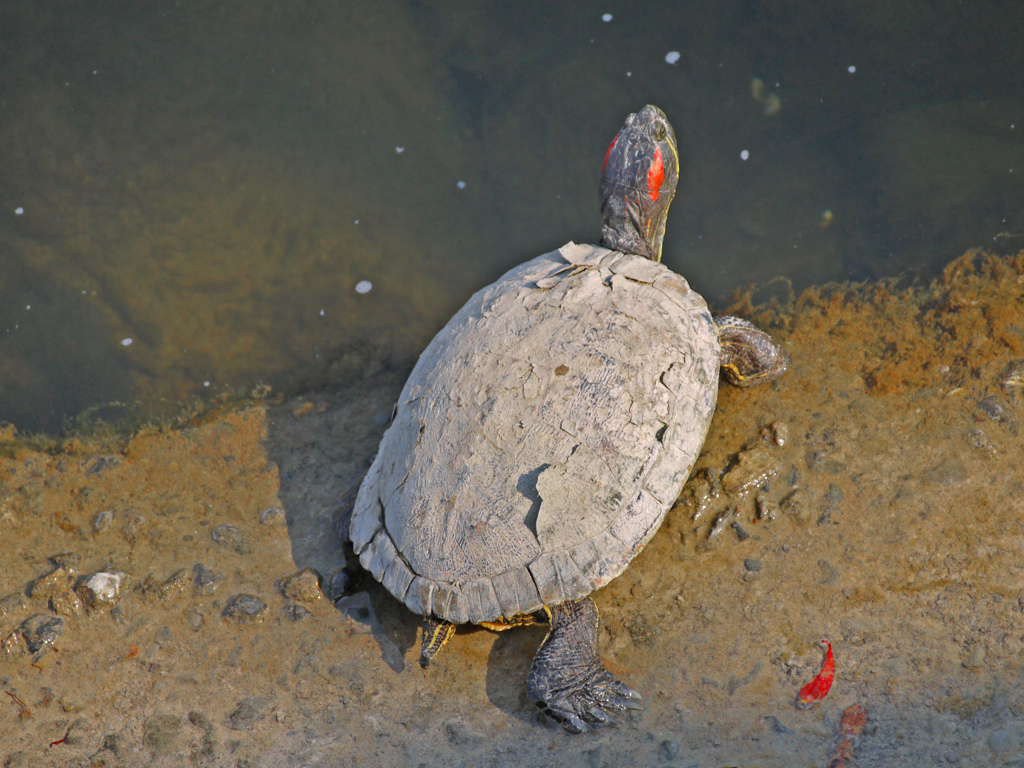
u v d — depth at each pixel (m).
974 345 4.05
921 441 4.02
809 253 4.11
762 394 4.05
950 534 3.98
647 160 4.05
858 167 4.13
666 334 3.98
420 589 3.94
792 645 3.96
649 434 3.96
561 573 3.94
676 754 3.94
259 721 3.97
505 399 3.95
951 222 4.10
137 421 4.09
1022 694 3.93
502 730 3.96
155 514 4.05
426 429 3.96
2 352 4.11
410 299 4.12
